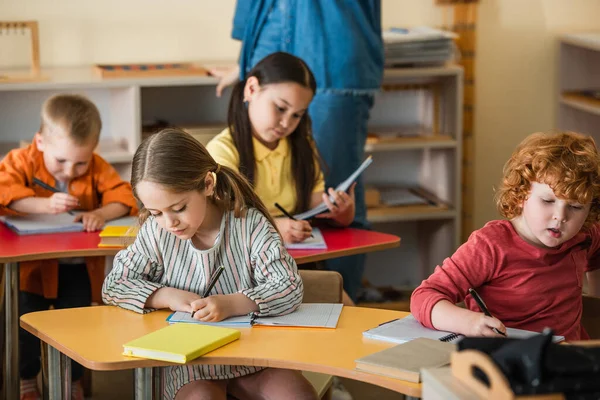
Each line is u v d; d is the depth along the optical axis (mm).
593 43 4375
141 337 1933
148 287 2193
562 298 2197
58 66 4238
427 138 4395
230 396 2256
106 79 3873
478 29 4680
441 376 1477
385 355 1788
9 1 4109
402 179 4816
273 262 2230
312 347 1920
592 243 2299
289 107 2971
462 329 1940
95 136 3107
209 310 2064
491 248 2174
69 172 3104
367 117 3795
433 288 2105
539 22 4727
